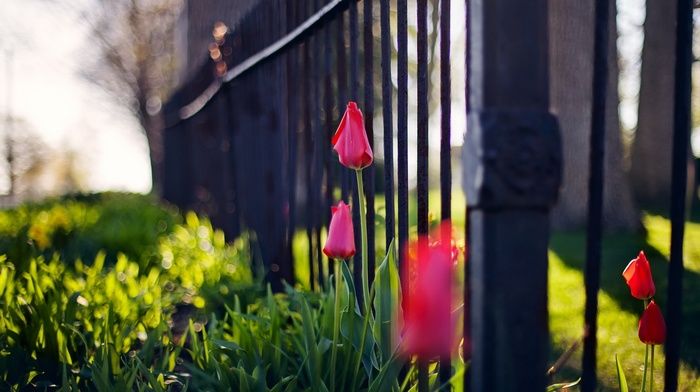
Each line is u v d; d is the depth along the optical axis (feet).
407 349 5.32
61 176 103.35
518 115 3.65
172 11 68.28
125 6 68.39
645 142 41.70
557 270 18.39
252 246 15.79
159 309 10.23
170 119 33.22
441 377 5.15
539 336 3.73
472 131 3.78
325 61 9.14
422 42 5.51
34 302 8.37
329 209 9.29
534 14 3.69
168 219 26.32
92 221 24.90
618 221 27.66
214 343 7.11
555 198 3.69
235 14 21.74
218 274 13.12
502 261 3.69
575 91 28.35
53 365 7.66
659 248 22.24
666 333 5.21
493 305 3.73
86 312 9.23
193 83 24.82
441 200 5.31
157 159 72.43
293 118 11.30
